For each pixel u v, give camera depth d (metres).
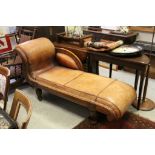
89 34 3.41
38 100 3.03
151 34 3.65
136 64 2.41
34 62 2.84
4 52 3.29
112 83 2.49
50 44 3.04
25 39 3.47
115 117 2.14
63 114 2.70
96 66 2.93
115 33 3.38
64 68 3.03
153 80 3.52
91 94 2.31
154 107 2.75
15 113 1.55
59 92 2.55
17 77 3.21
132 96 2.37
